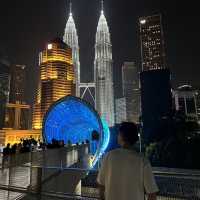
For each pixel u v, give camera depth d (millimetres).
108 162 3232
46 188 10086
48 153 12984
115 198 3023
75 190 15555
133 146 3336
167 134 61688
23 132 157000
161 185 5602
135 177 3029
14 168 9289
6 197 8133
